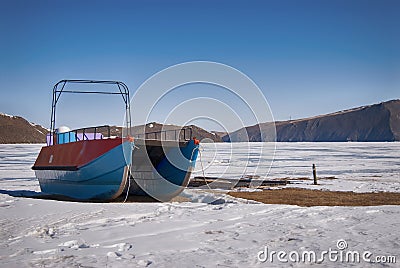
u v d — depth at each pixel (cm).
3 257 482
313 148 6456
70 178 1206
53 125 1384
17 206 868
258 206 897
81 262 459
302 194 1385
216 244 546
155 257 482
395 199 1226
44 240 573
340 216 750
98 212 795
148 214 793
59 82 1288
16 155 4875
